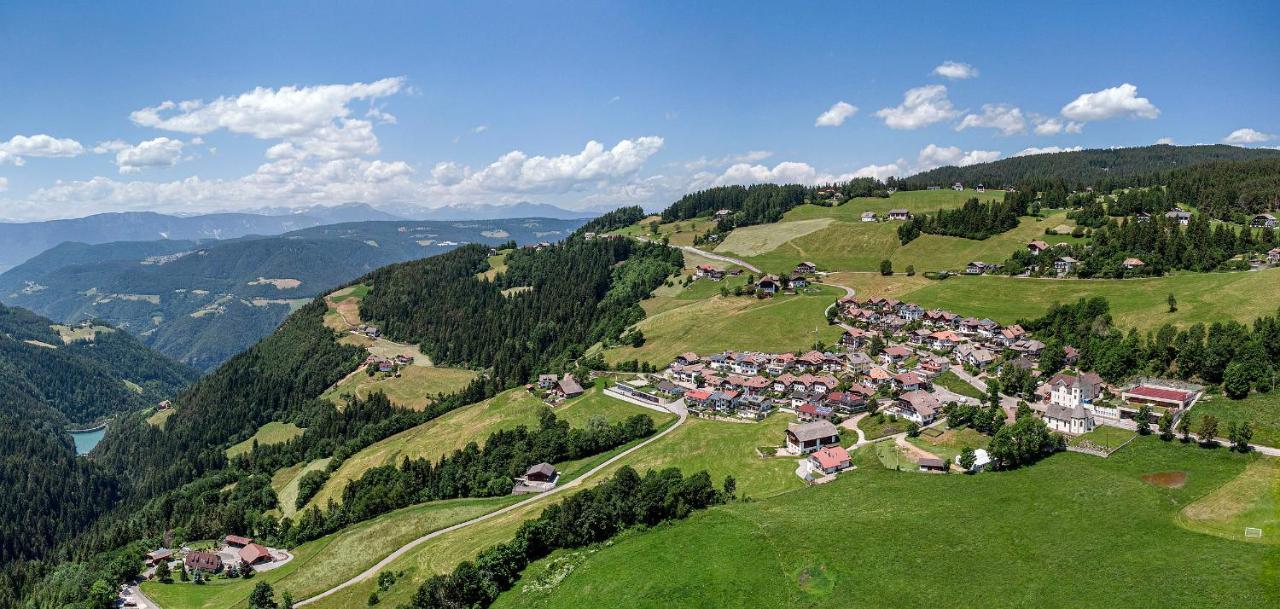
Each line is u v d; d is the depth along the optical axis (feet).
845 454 472.85
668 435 574.97
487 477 584.40
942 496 386.93
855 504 391.86
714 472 490.90
